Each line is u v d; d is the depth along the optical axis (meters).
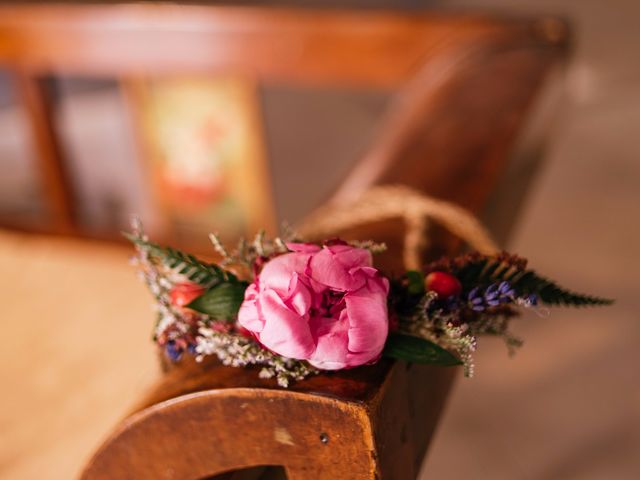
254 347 0.47
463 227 0.64
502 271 0.49
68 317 1.30
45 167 1.74
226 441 0.49
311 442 0.47
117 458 0.53
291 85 2.02
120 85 1.77
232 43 1.42
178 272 0.49
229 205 1.78
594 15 2.26
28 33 1.53
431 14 1.30
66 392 1.12
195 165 1.75
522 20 1.25
